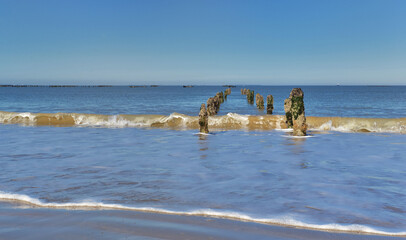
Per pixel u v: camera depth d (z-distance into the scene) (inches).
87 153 344.8
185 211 161.9
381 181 224.8
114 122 665.6
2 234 132.5
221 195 190.5
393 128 545.0
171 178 233.6
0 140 446.3
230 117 625.6
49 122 681.0
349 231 137.6
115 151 359.9
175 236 130.7
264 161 302.7
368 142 432.5
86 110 1315.2
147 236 130.6
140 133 532.7
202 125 534.6
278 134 522.3
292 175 244.1
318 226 142.3
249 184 216.7
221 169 265.9
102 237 129.4
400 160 307.9
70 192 196.9
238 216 154.7
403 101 2193.7
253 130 581.0
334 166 279.6
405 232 136.2
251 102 2060.8
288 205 171.8
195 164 287.6
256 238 129.3
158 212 160.9
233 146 397.7
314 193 194.7
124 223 145.2
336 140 452.4
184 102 2113.7
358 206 170.2
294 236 131.6
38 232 134.7
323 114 1112.2
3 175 241.1
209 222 147.4
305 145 406.3
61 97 3157.0
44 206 170.7
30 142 428.8
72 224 143.9
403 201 179.2
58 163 289.6
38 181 223.9
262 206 169.9
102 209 165.8
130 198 184.4
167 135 510.0
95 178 233.1
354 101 2214.6
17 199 183.8
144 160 305.6
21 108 1418.6
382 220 150.2
